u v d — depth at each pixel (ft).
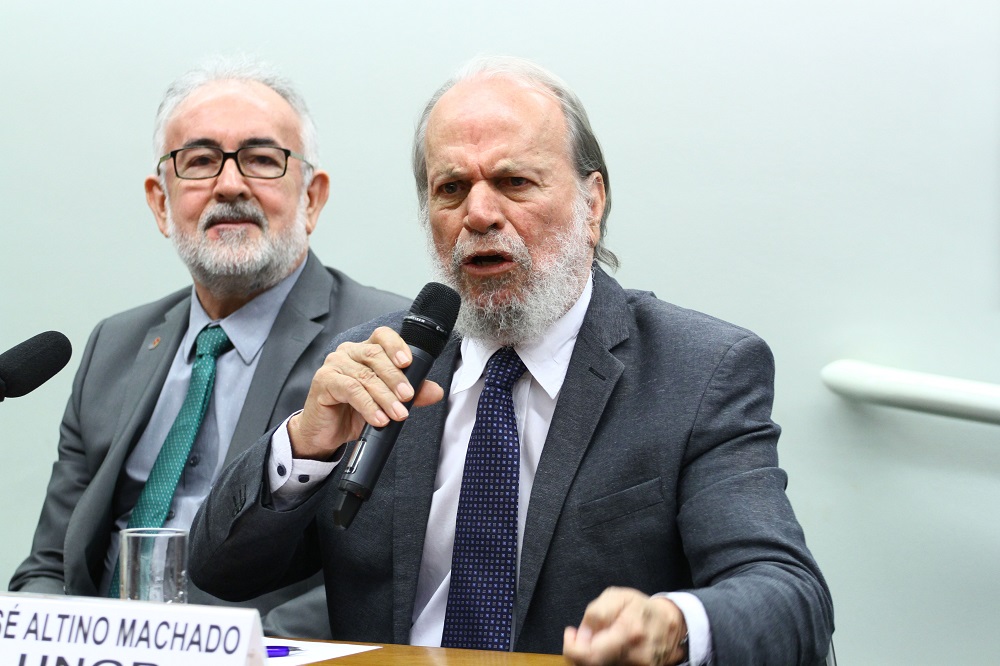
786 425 19.15
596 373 11.23
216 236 17.08
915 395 17.89
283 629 14.19
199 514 11.40
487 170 11.40
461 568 10.84
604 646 7.05
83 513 16.19
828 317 19.11
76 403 17.84
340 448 10.74
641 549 10.46
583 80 20.16
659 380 11.02
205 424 16.61
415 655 8.78
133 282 21.91
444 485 11.48
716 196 19.62
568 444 10.93
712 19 19.69
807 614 8.75
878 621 18.51
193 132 17.48
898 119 18.93
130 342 17.90
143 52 22.03
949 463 18.33
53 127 22.35
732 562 9.50
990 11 18.56
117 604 6.95
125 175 22.03
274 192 17.37
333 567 11.74
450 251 11.69
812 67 19.29
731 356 10.95
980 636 18.11
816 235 19.21
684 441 10.53
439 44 20.75
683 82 19.77
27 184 22.39
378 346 9.59
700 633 7.69
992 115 18.53
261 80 18.22
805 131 19.29
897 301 18.84
